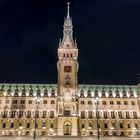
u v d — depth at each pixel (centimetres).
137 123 16050
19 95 16562
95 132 15500
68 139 7656
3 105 16162
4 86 17312
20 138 7850
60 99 15275
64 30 17800
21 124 15612
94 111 16162
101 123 15850
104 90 17312
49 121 15688
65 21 18275
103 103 16525
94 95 16812
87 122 15775
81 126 15650
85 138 7869
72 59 16512
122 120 16050
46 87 17338
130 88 17600
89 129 15562
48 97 16438
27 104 16238
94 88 17450
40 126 15525
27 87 17325
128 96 16912
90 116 15988
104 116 16088
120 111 16375
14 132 15350
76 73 16175
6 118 15688
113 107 16462
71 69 16225
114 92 17175
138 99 16750
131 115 16300
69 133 14450
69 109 15088
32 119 15725
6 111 16000
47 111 16025
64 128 14562
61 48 16712
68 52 16688
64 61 16425
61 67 16275
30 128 15475
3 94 16488
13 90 17000
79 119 15750
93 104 16400
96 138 7912
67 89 15588
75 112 14950
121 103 16638
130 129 15825
